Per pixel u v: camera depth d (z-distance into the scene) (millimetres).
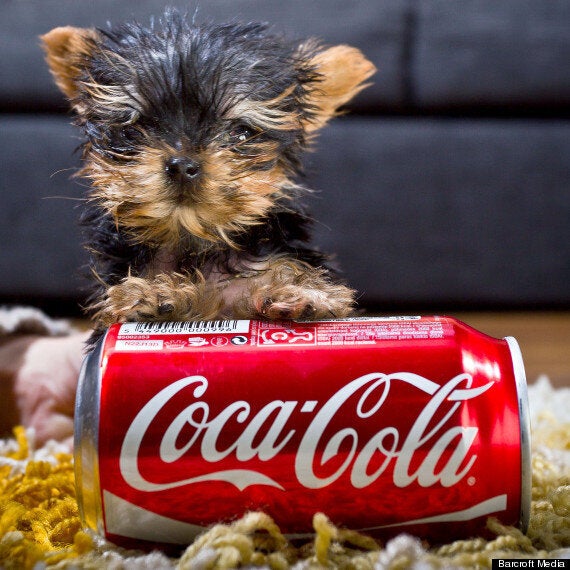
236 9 679
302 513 289
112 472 285
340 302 333
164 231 356
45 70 689
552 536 301
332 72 414
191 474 285
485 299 729
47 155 691
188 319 332
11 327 470
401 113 720
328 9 689
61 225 698
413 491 286
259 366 291
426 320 306
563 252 723
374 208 711
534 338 651
